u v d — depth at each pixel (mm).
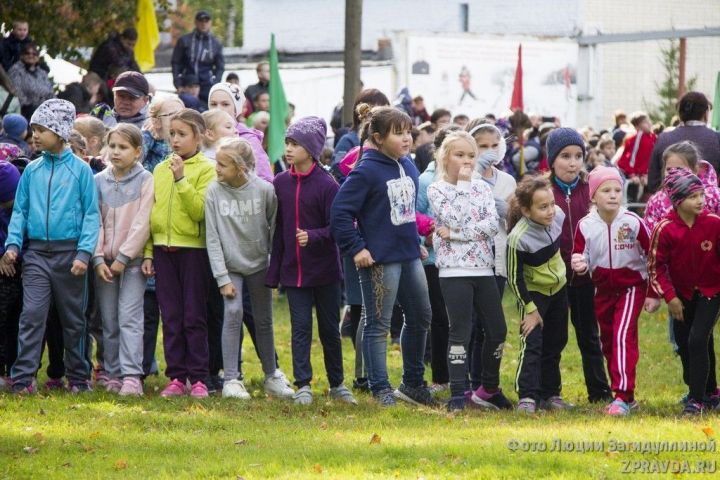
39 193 23750
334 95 70312
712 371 23656
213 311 25594
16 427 20375
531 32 87812
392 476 16531
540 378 23938
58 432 20016
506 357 31688
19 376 23656
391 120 22844
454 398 23203
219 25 122500
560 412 22672
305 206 23688
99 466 17578
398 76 70625
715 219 22141
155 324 26188
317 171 23891
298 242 23578
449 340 23328
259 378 27656
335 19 95125
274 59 40688
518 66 47406
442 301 25734
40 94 40844
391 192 22875
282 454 18094
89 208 23859
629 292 23141
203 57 49656
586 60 77625
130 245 24000
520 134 41312
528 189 22672
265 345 24984
